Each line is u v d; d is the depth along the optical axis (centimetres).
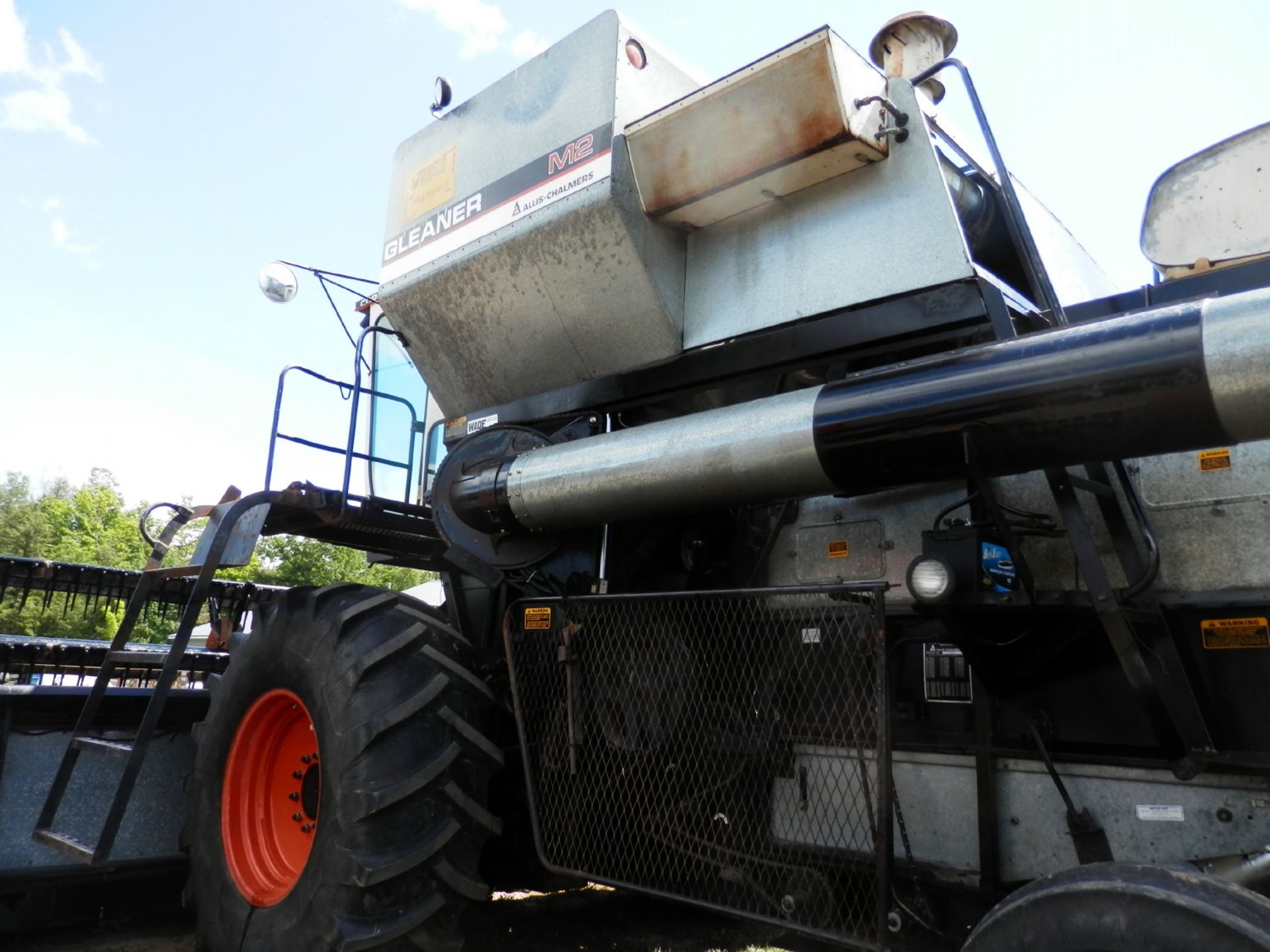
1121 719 242
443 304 362
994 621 249
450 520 334
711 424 254
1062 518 224
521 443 331
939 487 285
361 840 253
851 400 225
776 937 334
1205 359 175
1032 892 179
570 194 307
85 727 328
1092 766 243
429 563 430
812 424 230
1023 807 254
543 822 296
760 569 321
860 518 301
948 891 254
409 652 279
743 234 294
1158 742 221
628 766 284
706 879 274
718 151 277
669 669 289
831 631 282
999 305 237
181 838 342
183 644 302
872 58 343
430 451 450
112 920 354
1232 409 175
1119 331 190
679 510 265
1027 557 264
